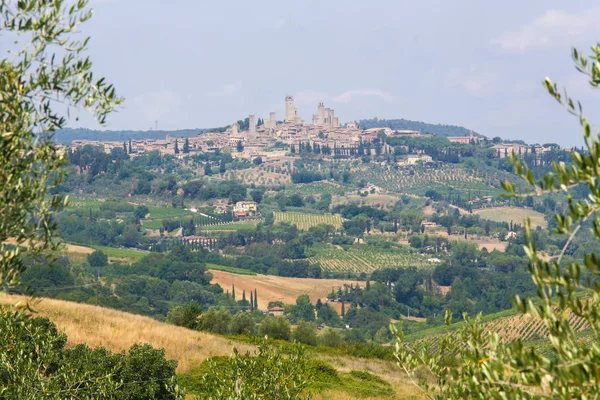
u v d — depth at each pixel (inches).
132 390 2459.4
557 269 681.6
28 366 1616.6
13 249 930.7
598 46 702.5
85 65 940.6
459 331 1000.2
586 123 671.8
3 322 1595.7
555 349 682.8
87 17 925.2
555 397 695.7
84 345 2536.9
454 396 912.9
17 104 901.8
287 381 1865.2
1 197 917.8
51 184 952.9
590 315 684.1
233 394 1706.4
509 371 749.3
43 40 907.4
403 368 1030.4
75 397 1784.0
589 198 671.8
